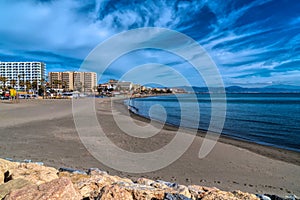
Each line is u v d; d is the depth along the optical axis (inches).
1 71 4259.4
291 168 275.9
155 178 226.1
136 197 113.0
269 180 233.1
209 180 227.5
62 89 3248.0
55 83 3206.2
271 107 1444.4
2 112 901.2
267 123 747.4
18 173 143.5
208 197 122.6
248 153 347.6
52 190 93.2
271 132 584.1
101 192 106.3
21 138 399.2
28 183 118.7
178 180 223.5
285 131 601.0
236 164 285.4
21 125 558.6
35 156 284.2
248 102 2011.6
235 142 447.8
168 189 134.0
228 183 221.3
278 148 404.5
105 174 170.9
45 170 159.2
